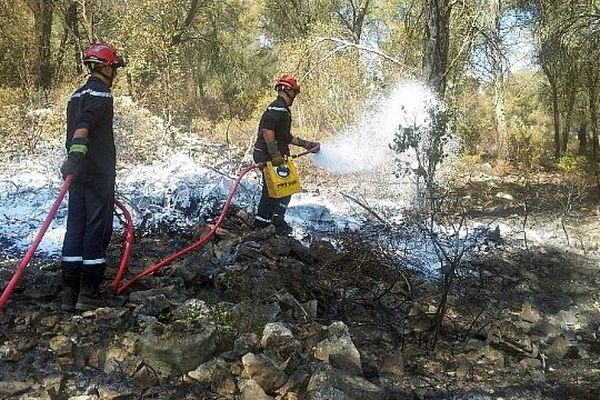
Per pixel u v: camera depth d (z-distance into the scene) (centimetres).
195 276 512
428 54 891
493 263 695
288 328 434
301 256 591
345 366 409
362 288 561
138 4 1716
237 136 1623
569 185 1441
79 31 2248
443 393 420
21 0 2109
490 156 2238
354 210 830
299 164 1170
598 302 627
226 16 2922
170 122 1210
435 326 496
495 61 1788
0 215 681
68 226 462
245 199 784
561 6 1773
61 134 1130
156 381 388
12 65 2025
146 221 677
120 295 491
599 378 459
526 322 545
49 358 399
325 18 2825
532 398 424
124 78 1684
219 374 386
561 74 2138
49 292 482
